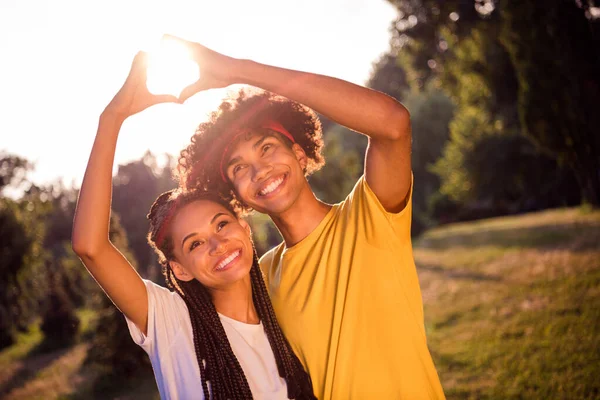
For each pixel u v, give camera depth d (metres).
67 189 29.58
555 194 29.23
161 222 2.50
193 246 2.46
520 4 16.88
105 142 2.23
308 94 2.14
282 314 2.64
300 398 2.45
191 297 2.46
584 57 16.62
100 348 11.66
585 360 5.86
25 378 13.55
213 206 2.50
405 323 2.44
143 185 26.34
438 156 48.03
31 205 21.47
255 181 2.51
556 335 6.94
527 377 5.82
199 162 2.70
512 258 13.32
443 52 25.52
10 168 23.23
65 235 30.16
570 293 8.62
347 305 2.45
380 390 2.40
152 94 2.28
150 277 12.35
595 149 17.77
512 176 29.75
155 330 2.38
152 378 11.05
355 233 2.52
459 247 19.12
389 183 2.38
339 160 21.41
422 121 48.56
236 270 2.44
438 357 7.34
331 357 2.45
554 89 17.31
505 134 29.23
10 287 19.50
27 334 20.69
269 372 2.46
